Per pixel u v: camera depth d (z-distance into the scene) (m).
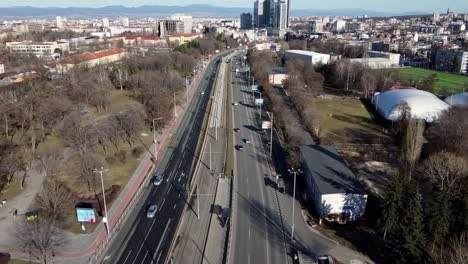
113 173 127.94
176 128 181.00
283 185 118.19
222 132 175.62
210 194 115.88
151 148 152.50
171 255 86.75
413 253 78.88
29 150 142.88
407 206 85.75
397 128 169.88
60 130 153.00
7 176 119.75
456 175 110.06
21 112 157.00
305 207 108.12
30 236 88.19
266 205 109.12
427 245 83.31
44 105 166.62
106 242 91.75
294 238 93.62
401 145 148.50
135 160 139.50
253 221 101.06
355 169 133.62
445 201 85.19
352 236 94.50
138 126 160.75
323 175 110.00
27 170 129.00
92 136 140.88
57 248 89.06
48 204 101.25
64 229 96.38
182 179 126.00
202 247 90.38
